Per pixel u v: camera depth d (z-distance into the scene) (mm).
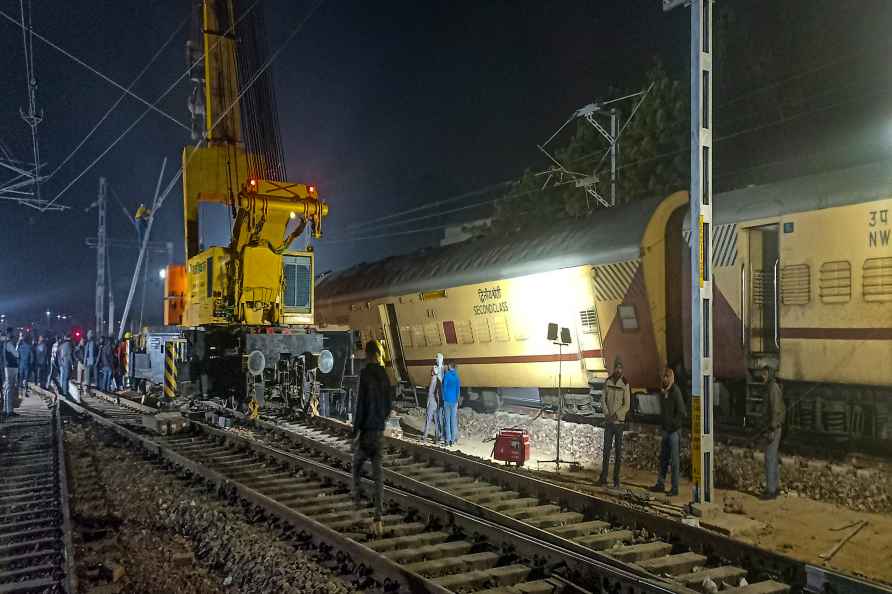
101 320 38062
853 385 11609
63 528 7645
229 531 7539
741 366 13109
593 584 6055
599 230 15086
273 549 6922
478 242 19922
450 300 19297
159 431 14312
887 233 10703
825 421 12086
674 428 10094
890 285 10648
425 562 6555
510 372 17703
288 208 15492
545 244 16562
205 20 19359
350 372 17188
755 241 13305
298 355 15891
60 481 10055
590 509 8289
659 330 13922
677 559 6660
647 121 24531
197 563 7000
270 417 15688
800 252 11961
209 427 14078
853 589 5590
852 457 11180
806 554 7531
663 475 10320
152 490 9625
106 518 8367
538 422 15977
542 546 6602
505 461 12180
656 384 14172
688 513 8664
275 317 16109
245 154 18812
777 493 9969
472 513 8273
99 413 18188
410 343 21531
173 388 17359
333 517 8031
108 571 6371
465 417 18016
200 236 17750
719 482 10930
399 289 21469
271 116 19078
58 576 6453
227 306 15984
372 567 6352
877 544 7809
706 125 8875
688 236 13812
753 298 13195
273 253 15578
